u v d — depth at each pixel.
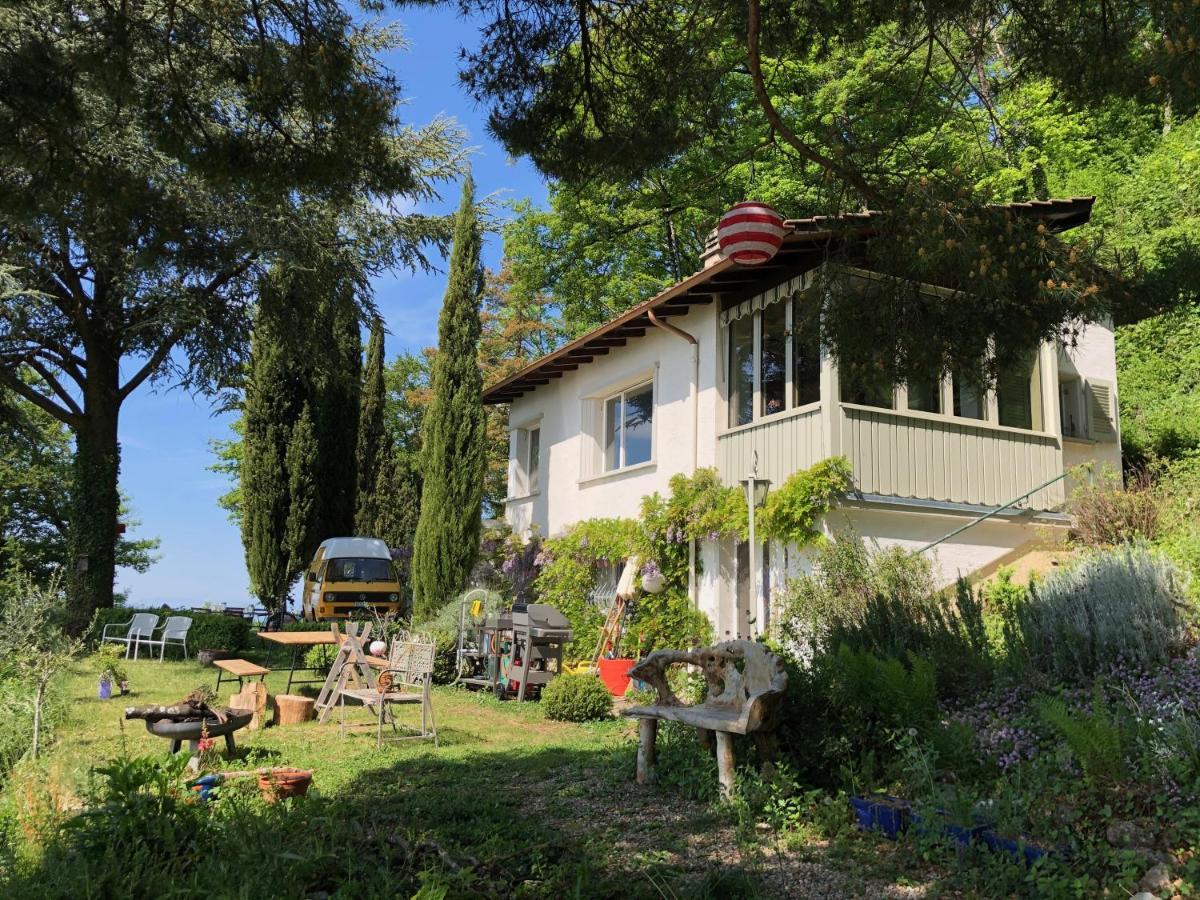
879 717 6.14
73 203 7.55
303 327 21.05
